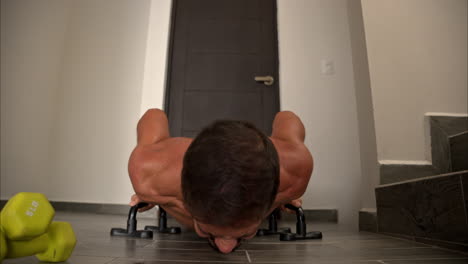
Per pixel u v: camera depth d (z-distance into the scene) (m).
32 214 0.56
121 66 2.86
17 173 2.79
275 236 1.35
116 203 2.60
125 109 2.78
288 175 0.85
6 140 2.84
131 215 1.17
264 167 0.45
